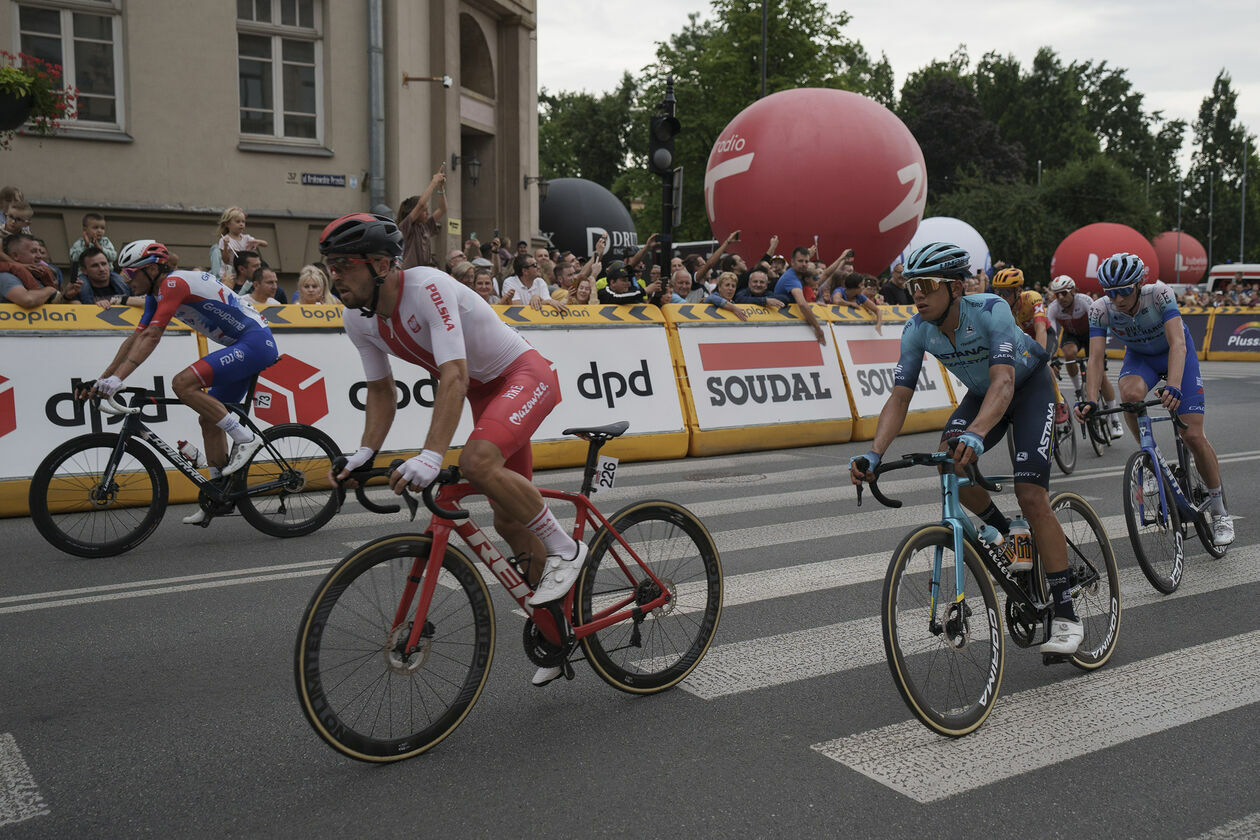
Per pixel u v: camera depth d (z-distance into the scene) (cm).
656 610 347
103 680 355
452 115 1574
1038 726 317
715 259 1091
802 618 426
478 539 302
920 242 2573
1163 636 408
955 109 6009
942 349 345
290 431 581
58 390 659
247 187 1385
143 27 1303
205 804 264
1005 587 345
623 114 6694
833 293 1148
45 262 697
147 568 509
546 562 313
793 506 664
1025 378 351
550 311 838
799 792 271
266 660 376
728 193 1608
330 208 1449
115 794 270
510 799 267
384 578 284
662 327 895
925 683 303
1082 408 462
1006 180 5931
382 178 1466
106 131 1302
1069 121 7250
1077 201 5203
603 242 955
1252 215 8081
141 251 548
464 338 303
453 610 299
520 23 1797
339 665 277
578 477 774
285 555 537
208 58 1345
